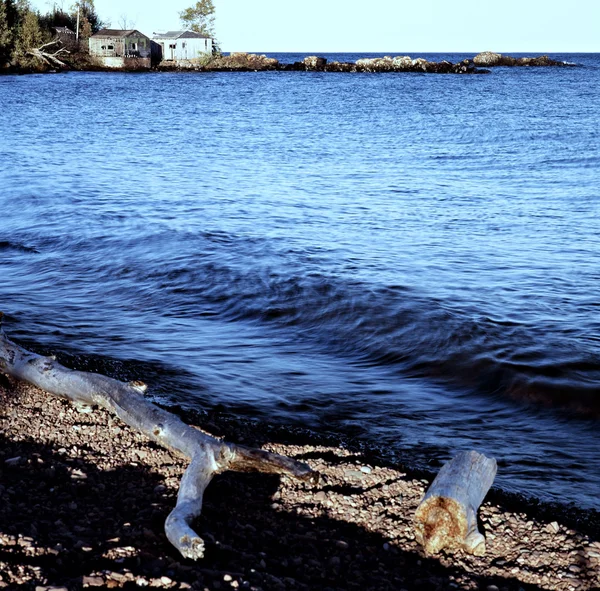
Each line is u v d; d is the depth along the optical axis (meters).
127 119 48.88
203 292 12.23
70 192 21.23
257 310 11.33
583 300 11.73
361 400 8.33
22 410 6.86
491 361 9.19
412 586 4.61
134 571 4.24
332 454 6.79
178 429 5.96
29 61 102.56
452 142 39.25
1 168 25.66
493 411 8.14
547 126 47.50
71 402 7.07
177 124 46.53
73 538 4.57
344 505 5.57
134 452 6.04
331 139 40.00
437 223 17.86
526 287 12.40
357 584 4.56
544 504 6.11
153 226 16.69
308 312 11.20
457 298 11.70
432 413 8.05
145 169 26.88
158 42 123.81
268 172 26.91
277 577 4.45
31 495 5.21
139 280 12.95
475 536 4.97
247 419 7.66
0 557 4.17
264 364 9.34
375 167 29.16
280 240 15.55
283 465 5.39
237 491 5.67
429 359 9.46
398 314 10.88
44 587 3.87
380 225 17.52
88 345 9.75
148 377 8.68
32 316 10.95
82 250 14.98
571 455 7.11
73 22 125.81
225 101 67.38
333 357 9.69
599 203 20.83
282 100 69.94
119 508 5.14
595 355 9.38
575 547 5.15
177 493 5.36
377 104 66.38
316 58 130.25
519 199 21.64
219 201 20.41
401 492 5.86
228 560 4.59
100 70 113.38
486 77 114.69
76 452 6.02
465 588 4.61
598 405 8.13
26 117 47.56
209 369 9.08
